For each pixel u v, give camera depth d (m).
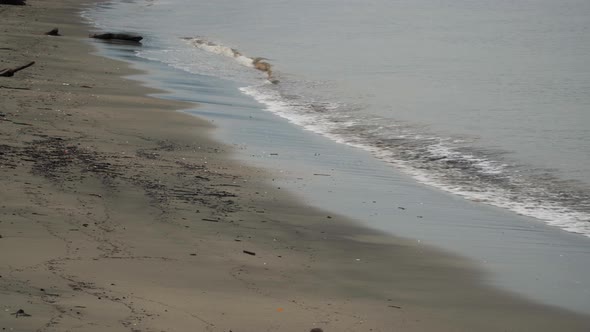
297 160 21.47
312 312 11.52
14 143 19.77
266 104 29.95
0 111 23.38
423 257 14.57
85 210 15.27
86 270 12.24
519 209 18.38
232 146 22.30
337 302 12.03
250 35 54.31
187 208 16.11
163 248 13.68
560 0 93.25
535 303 12.66
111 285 11.73
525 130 27.25
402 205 18.05
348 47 50.12
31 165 17.97
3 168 17.44
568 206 18.70
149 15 65.25
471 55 48.94
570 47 54.62
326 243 14.91
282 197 17.72
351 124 27.02
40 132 21.28
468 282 13.43
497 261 14.65
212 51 45.19
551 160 23.08
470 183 20.48
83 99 26.86
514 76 40.81
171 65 38.62
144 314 10.79
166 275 12.44
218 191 17.64
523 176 21.31
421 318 11.67
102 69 34.66
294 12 72.06
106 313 10.68
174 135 22.92
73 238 13.66
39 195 15.84
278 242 14.70
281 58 43.81
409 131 26.30
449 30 62.91
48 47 39.84
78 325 10.16
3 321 10.03
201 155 20.89
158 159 19.89
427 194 19.20
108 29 52.38
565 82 39.06
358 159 22.31
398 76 38.91
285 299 11.96
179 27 57.44
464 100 32.94
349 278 13.17
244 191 17.89
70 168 18.06
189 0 81.00
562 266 14.56
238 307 11.42
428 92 34.62
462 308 12.23
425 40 55.81
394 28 62.69
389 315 11.67
